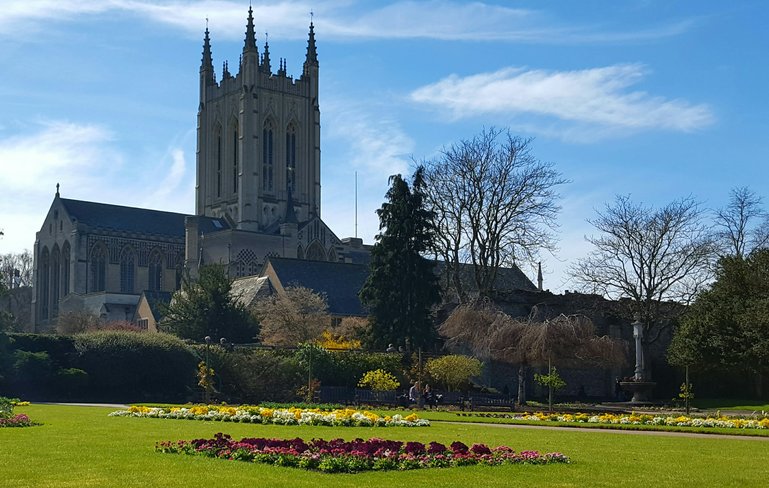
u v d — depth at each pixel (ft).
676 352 260.42
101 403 239.91
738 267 258.16
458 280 314.55
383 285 315.58
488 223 310.04
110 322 504.43
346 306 401.29
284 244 647.97
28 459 88.22
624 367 312.71
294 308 346.54
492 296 306.55
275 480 76.84
